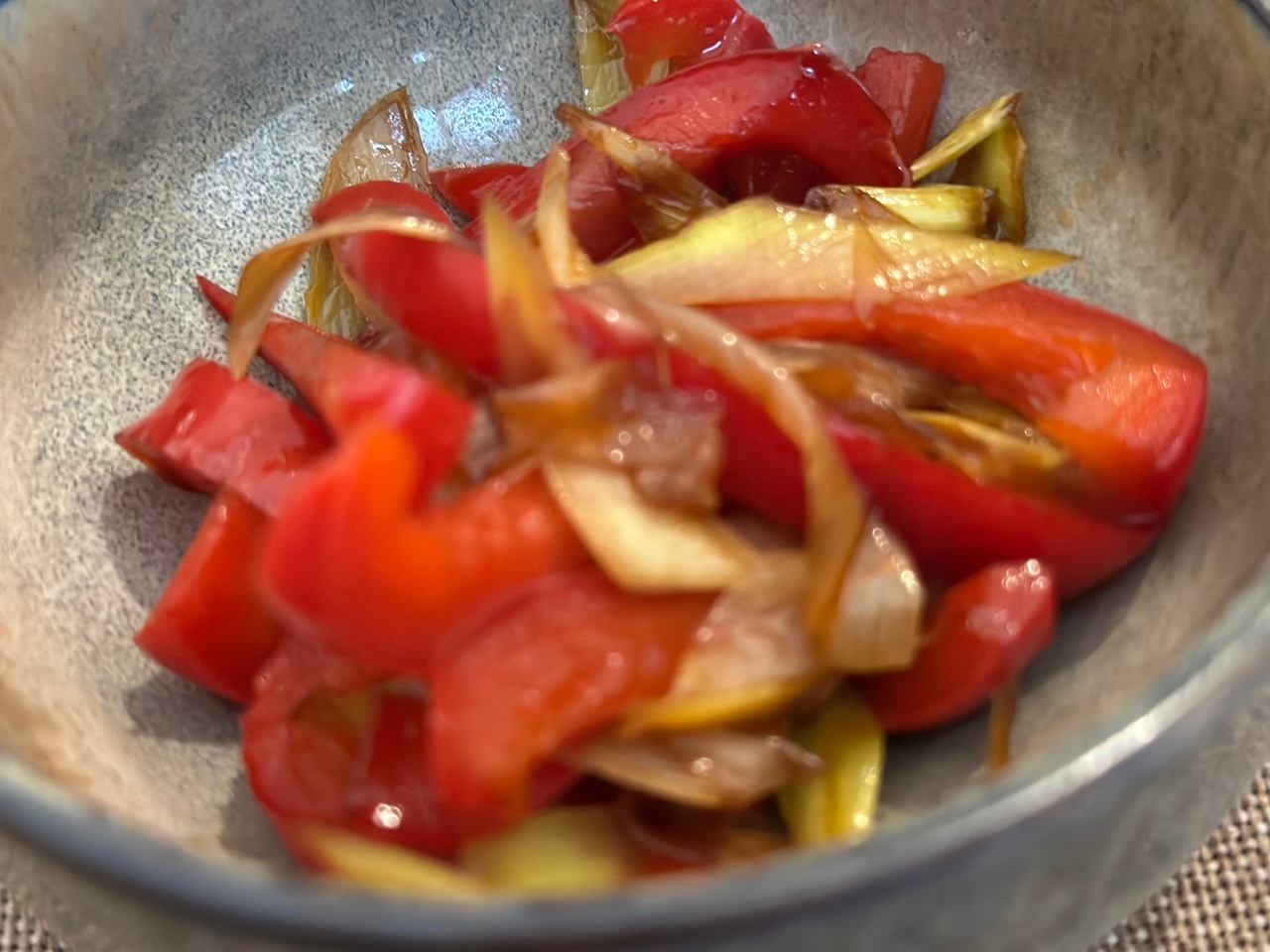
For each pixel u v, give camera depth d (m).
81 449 0.23
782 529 0.20
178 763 0.20
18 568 0.21
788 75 0.23
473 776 0.18
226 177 0.25
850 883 0.15
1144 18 0.22
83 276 0.23
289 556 0.18
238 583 0.21
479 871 0.18
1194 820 0.18
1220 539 0.19
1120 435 0.20
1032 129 0.24
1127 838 0.17
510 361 0.20
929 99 0.25
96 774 0.19
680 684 0.18
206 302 0.25
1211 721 0.16
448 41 0.26
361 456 0.18
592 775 0.19
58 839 0.15
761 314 0.21
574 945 0.14
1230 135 0.21
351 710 0.19
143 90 0.24
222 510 0.21
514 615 0.18
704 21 0.25
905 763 0.20
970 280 0.21
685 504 0.19
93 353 0.23
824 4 0.26
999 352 0.21
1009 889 0.16
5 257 0.22
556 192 0.21
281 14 0.25
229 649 0.21
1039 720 0.19
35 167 0.23
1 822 0.15
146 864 0.15
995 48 0.24
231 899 0.15
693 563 0.18
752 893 0.14
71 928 0.17
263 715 0.20
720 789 0.18
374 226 0.20
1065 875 0.16
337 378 0.20
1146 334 0.21
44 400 0.22
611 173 0.24
